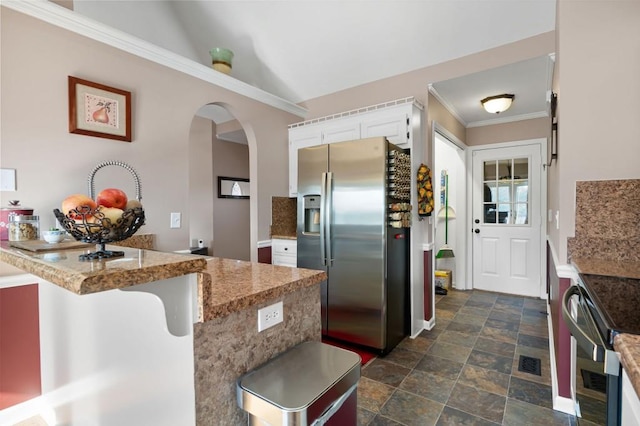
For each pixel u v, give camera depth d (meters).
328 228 2.73
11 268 1.73
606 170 1.62
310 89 3.66
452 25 2.62
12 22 1.74
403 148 2.83
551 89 2.96
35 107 1.82
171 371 0.92
